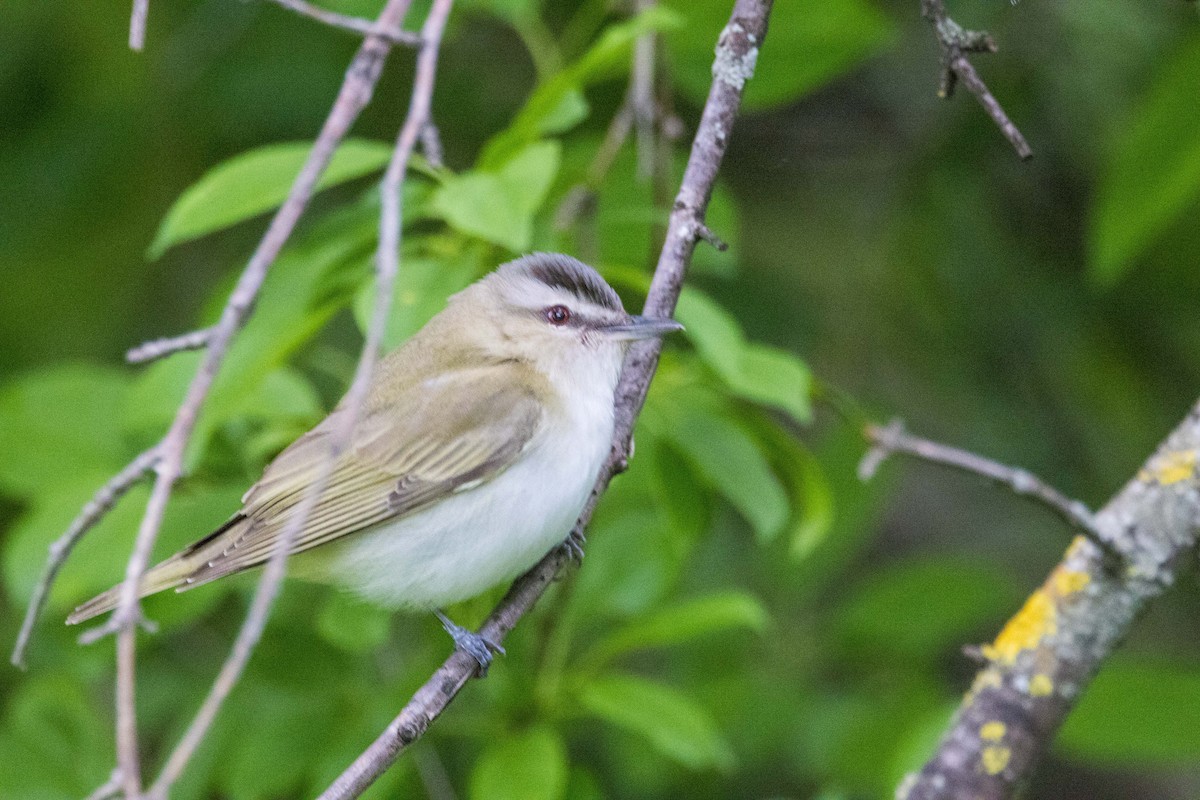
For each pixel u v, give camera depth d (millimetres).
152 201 14102
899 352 14328
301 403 10055
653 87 11398
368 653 10914
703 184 7691
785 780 12445
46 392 10586
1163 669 10703
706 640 12383
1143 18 12852
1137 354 13930
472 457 8555
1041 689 8781
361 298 8398
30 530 9648
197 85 13742
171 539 9641
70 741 10289
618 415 8422
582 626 10898
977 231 13875
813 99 14820
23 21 13648
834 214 14664
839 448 12344
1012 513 14711
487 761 9297
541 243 10250
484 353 9086
